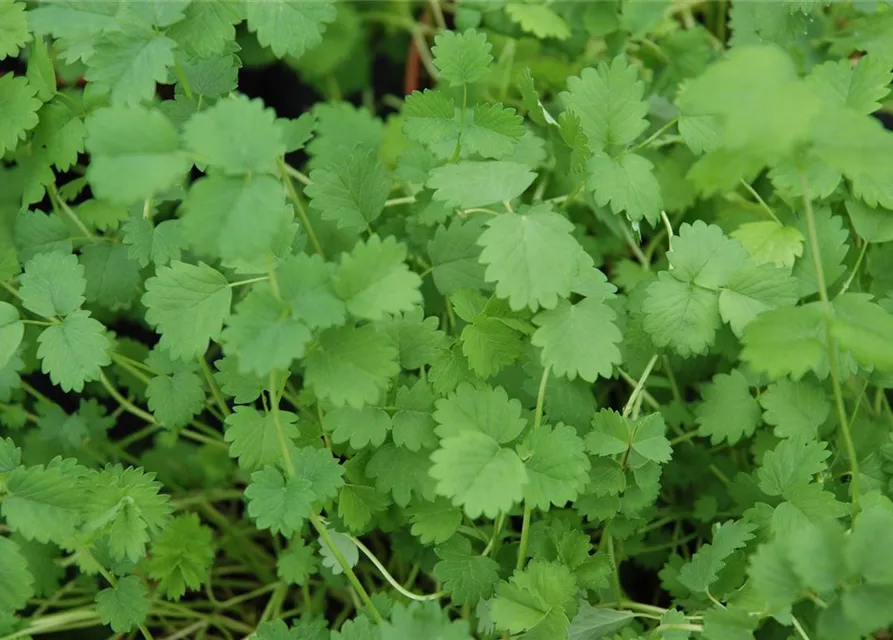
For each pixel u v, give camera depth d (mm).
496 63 469
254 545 437
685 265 385
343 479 375
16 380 405
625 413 385
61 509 369
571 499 362
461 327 401
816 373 380
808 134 331
